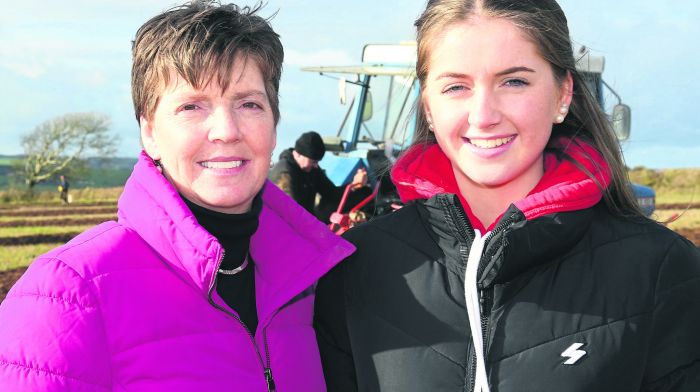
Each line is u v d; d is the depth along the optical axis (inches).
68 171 1776.6
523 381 59.7
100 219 773.9
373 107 250.2
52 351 56.0
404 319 66.1
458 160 66.6
